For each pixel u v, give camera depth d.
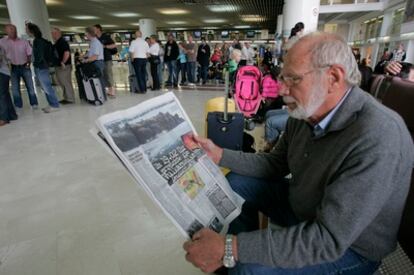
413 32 8.55
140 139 0.78
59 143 3.05
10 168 2.43
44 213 1.78
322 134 0.77
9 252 1.45
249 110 3.16
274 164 1.09
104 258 1.41
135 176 0.71
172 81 7.95
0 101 3.76
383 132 0.64
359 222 0.64
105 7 11.88
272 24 19.19
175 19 16.20
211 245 0.70
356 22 15.23
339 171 0.70
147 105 0.89
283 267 0.69
